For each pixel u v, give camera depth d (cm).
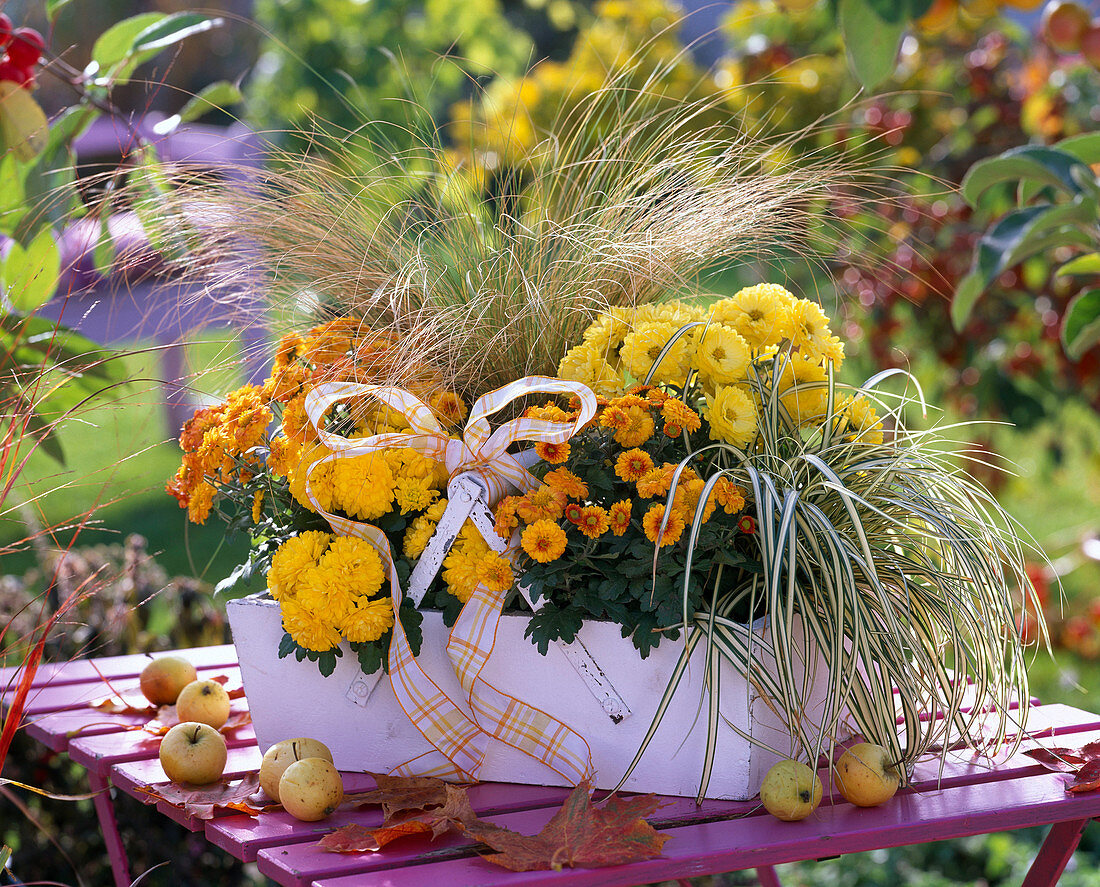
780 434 139
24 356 176
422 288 151
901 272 294
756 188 155
